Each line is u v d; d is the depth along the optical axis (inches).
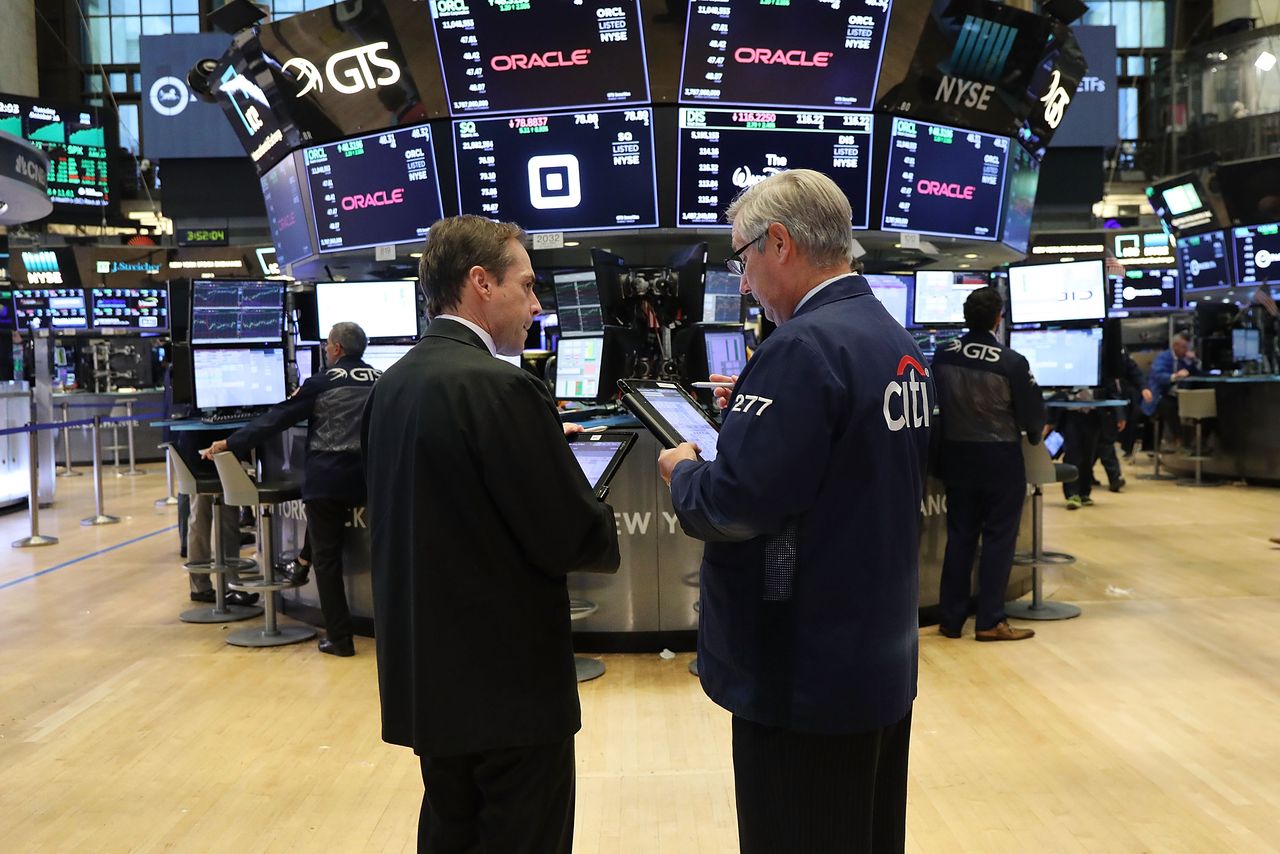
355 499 164.2
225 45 624.7
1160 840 98.6
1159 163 762.2
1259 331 371.6
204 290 197.5
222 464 170.6
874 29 194.5
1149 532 270.4
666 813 107.1
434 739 63.6
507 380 64.3
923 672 153.4
